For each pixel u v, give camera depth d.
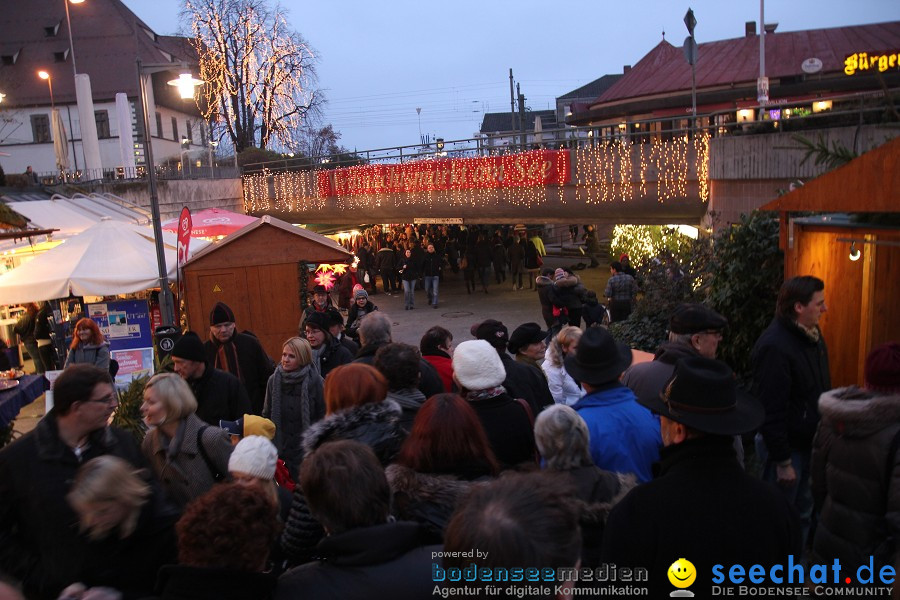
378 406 3.61
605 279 26.30
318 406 5.83
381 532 2.37
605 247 34.03
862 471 3.11
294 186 27.27
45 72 42.34
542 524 1.85
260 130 41.78
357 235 32.62
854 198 4.96
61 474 3.05
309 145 44.69
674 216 17.28
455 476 2.99
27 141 47.06
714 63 31.70
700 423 2.36
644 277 9.51
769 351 4.28
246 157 34.19
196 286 11.61
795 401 4.34
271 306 11.69
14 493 3.06
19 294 11.61
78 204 20.83
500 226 33.47
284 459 5.78
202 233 19.05
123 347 12.64
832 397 3.23
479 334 5.45
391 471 2.95
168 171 27.92
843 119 10.89
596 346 3.70
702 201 15.86
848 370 6.02
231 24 39.53
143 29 52.75
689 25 18.48
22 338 13.93
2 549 3.03
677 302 8.87
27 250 15.75
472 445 3.14
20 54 48.00
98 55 47.84
